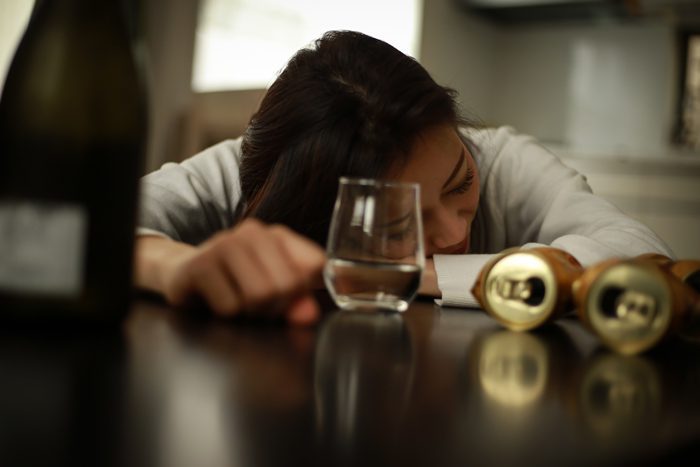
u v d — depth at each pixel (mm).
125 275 388
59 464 181
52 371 291
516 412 271
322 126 790
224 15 3488
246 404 255
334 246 557
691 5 3242
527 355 418
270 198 824
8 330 375
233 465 187
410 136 773
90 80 407
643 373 381
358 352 390
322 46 868
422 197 803
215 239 491
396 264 555
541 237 1077
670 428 264
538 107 4055
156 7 3318
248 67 3521
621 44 3777
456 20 3750
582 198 1058
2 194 361
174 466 184
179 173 1058
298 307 470
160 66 3336
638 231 878
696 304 446
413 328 508
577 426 256
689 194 3236
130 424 220
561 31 3957
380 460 200
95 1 422
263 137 873
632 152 3504
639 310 438
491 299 527
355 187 551
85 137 389
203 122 3332
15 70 392
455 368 359
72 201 367
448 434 233
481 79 4043
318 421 237
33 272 362
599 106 3863
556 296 505
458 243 842
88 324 386
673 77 3625
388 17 3434
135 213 395
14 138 373
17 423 215
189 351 357
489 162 1189
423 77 817
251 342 399
